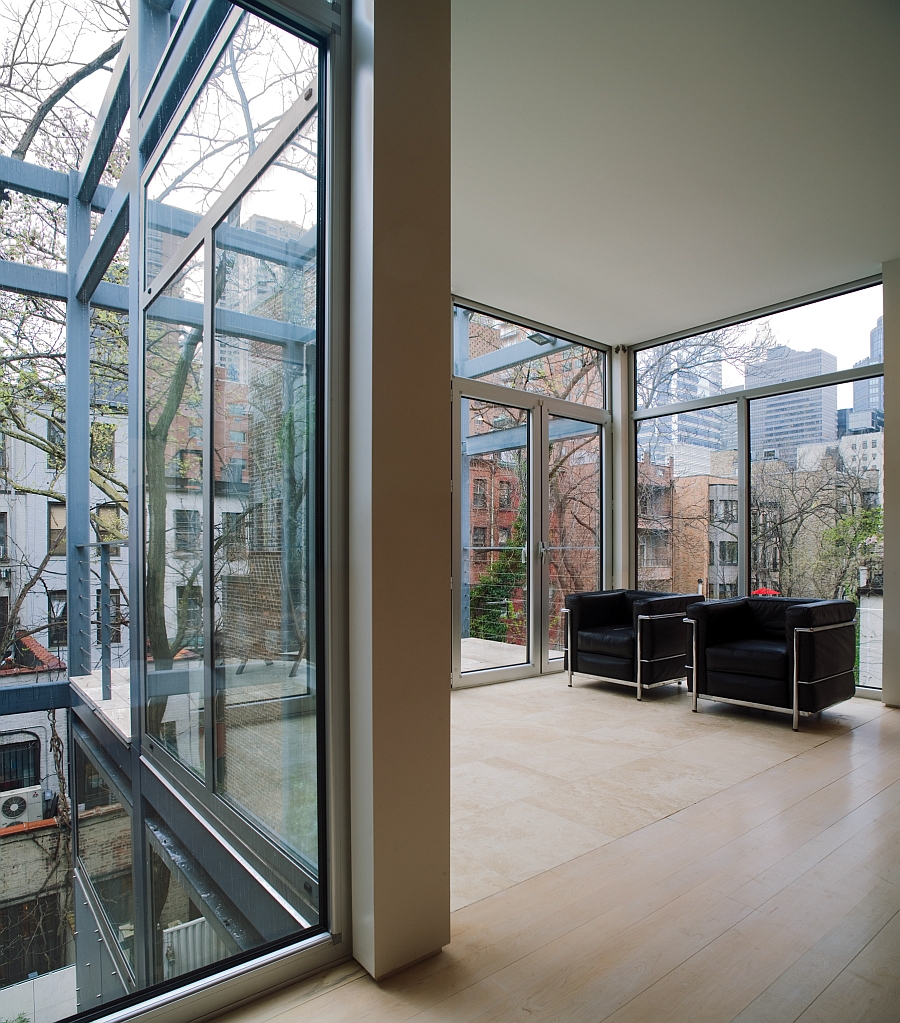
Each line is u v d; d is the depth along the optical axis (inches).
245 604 74.4
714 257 197.6
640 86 124.3
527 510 251.8
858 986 68.9
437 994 68.2
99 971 61.4
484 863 97.0
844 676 183.8
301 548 79.2
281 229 77.2
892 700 199.5
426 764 76.4
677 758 147.9
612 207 168.7
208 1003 65.3
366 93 74.9
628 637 212.8
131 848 64.5
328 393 77.2
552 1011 65.3
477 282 215.8
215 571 72.0
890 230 181.0
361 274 75.3
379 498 73.3
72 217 61.8
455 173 153.1
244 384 74.6
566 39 112.6
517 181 156.6
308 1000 67.7
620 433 281.6
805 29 110.7
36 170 59.8
